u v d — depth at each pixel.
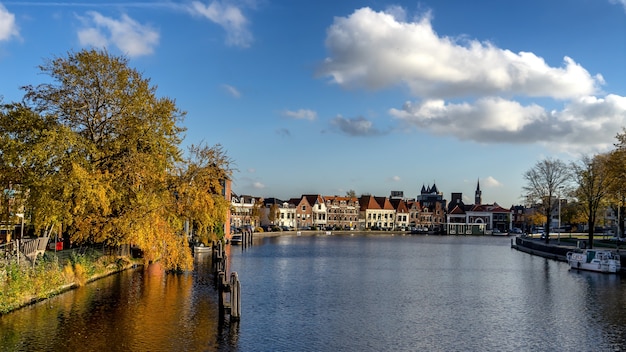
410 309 36.59
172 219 46.78
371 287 46.91
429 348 26.78
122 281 43.69
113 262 48.56
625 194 70.94
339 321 32.31
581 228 174.38
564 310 36.75
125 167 41.78
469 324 32.16
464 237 177.25
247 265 65.06
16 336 26.28
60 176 36.06
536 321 33.16
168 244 44.22
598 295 43.47
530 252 93.31
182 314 32.16
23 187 37.81
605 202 85.62
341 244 120.25
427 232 199.62
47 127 38.97
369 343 27.48
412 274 57.94
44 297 34.22
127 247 53.22
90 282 42.09
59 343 25.44
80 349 24.66
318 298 40.34
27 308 31.83
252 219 170.25
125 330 28.17
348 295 42.09
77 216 41.75
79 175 35.81
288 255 82.69
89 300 35.00
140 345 25.64
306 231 181.38
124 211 43.09
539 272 61.12
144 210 42.47
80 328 28.12
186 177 48.28
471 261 76.44
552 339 28.78
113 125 42.81
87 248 47.88
